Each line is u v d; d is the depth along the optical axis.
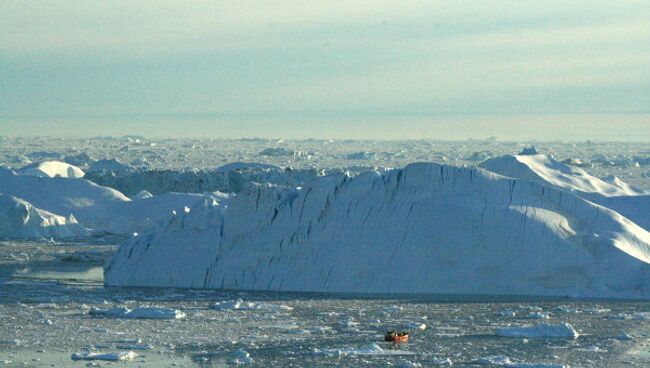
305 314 197.00
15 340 168.00
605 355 161.62
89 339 170.00
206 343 167.50
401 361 155.38
